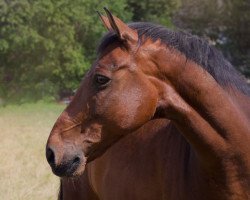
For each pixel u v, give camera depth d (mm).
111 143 4895
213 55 5023
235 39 47719
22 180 11891
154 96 4832
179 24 49875
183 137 5348
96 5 47312
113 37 4918
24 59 46125
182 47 4930
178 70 4879
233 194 4941
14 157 15016
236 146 4895
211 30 48719
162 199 5512
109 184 6305
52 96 46750
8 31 44812
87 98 4824
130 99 4773
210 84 4895
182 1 49500
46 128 24938
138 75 4812
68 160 4766
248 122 5043
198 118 4891
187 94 4887
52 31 45062
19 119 31672
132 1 50562
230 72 5133
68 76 47312
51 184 11594
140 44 4863
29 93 46406
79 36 47656
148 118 4840
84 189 7066
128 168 5957
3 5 43688
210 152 4902
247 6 47406
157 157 5582
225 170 4918
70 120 4840
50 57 45688
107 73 4766
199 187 5051
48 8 44125
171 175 5336
